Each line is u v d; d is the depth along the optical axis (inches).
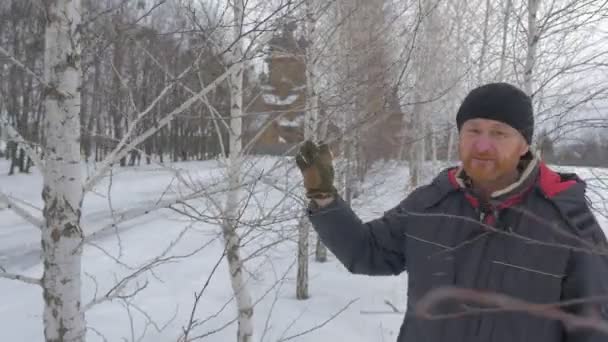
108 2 87.4
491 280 50.9
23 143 81.2
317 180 60.7
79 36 79.7
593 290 44.6
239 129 151.8
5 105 91.6
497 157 52.2
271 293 263.3
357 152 327.3
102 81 111.2
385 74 129.6
